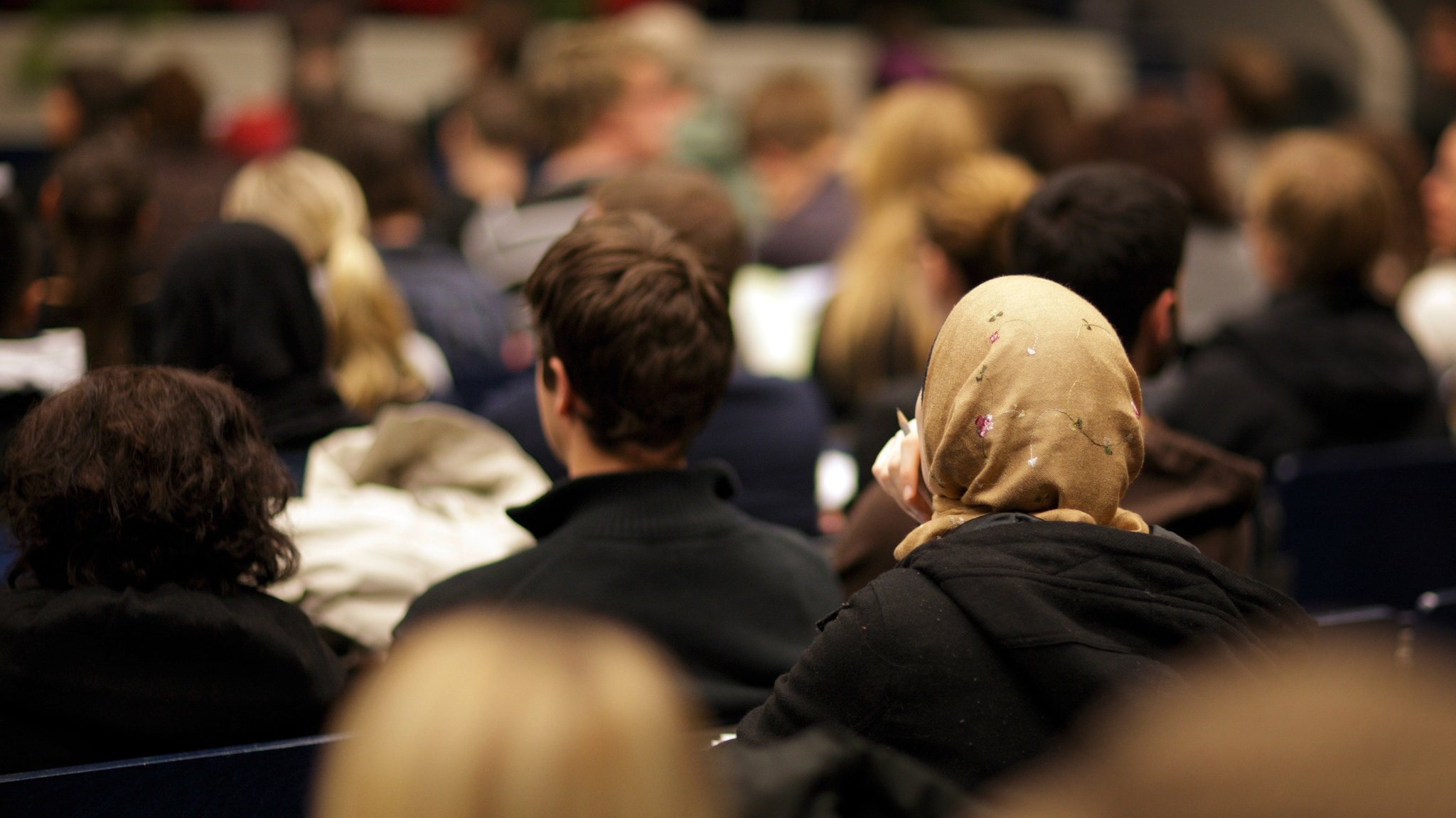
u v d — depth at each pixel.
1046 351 2.53
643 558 3.32
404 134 7.61
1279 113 12.87
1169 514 3.46
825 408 6.74
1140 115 7.10
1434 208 8.31
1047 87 10.03
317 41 12.99
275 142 12.66
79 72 9.91
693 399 3.50
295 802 2.85
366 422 4.73
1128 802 1.31
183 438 3.01
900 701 2.39
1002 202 4.84
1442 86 17.08
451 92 15.92
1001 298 2.61
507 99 9.84
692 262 3.54
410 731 1.37
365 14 19.31
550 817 1.33
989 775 2.34
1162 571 2.42
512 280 7.68
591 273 3.45
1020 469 2.50
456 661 1.41
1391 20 21.14
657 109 9.61
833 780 1.95
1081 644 2.29
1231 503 3.48
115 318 5.55
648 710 1.40
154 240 8.75
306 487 4.08
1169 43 22.33
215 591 3.07
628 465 3.56
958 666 2.38
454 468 4.14
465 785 1.34
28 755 2.94
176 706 2.98
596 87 8.80
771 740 2.51
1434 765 1.17
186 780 2.77
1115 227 3.76
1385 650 3.79
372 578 3.66
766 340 7.52
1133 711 2.19
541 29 18.09
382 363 5.69
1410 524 5.50
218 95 18.03
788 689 2.53
